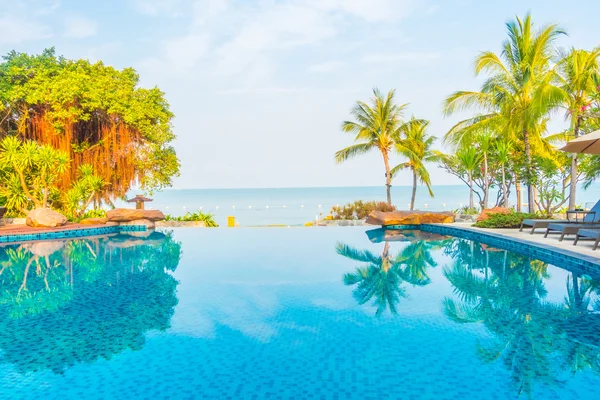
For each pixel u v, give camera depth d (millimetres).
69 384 3836
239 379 3889
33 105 21469
